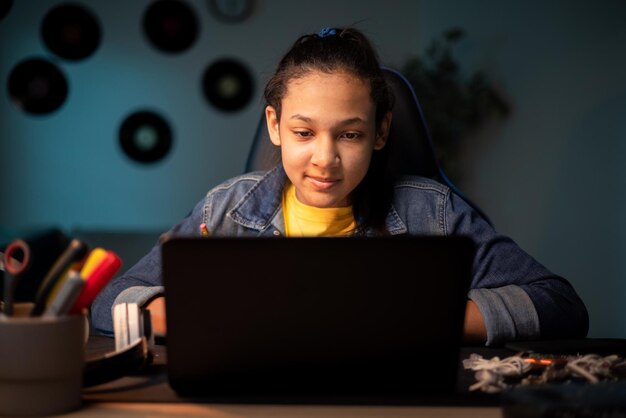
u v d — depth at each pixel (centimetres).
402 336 82
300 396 84
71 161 537
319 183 122
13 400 76
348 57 121
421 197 143
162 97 535
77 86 535
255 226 144
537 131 442
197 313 81
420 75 475
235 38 531
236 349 82
